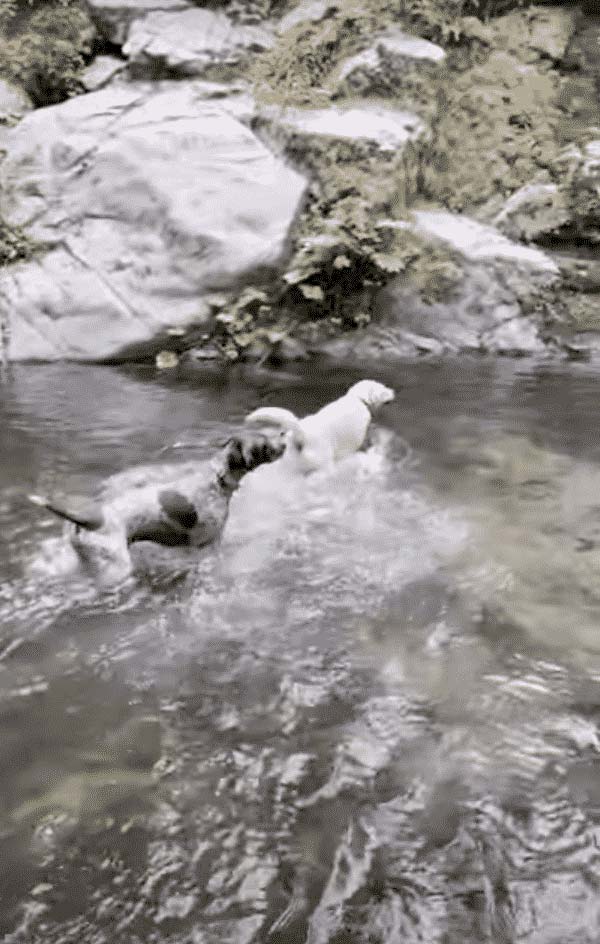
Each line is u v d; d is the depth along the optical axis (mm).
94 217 8664
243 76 9836
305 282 8422
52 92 10148
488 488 5223
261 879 2455
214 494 4156
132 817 2650
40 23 10180
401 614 3820
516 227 9523
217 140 8875
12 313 8219
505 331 8688
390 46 9781
